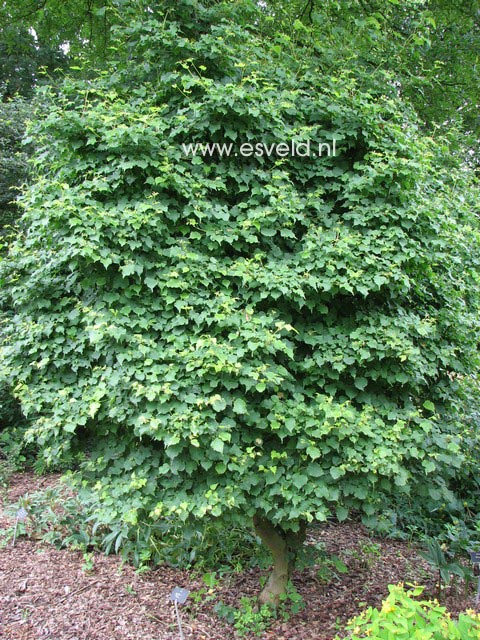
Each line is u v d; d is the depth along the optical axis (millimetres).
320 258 2795
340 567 3533
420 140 3611
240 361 2600
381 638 1773
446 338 3350
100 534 4145
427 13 4836
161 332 2768
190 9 3477
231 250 3033
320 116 3248
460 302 3580
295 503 2582
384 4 5039
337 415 2559
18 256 3312
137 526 3287
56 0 6445
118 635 2918
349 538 4609
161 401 2445
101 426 2893
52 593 3346
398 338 2756
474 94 6828
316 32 3975
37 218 2820
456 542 3945
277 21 4496
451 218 3664
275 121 3061
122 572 3678
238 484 2629
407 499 4668
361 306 3012
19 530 4195
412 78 4211
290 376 2723
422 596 3484
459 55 6508
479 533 4191
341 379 2945
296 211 2965
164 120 3059
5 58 11539
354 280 2730
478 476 4617
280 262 2898
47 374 2969
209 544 3770
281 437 2623
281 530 3266
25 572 3611
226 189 2941
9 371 2961
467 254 3969
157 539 3822
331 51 3715
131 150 2814
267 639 2908
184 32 3484
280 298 2895
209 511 2650
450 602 3406
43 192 2924
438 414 3057
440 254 3168
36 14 6836
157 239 2840
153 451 2785
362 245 2807
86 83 3457
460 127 5895
